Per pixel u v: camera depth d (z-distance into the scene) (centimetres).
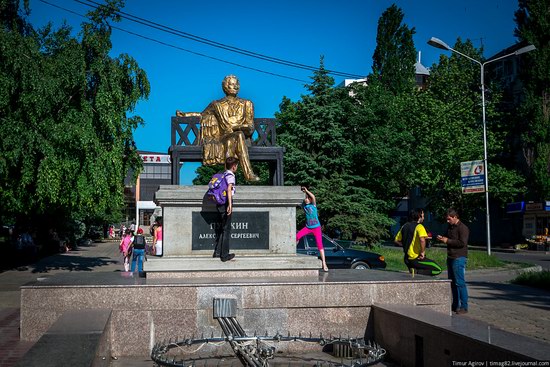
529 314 1018
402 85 4778
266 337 605
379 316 744
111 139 1777
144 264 830
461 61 4716
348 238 2706
